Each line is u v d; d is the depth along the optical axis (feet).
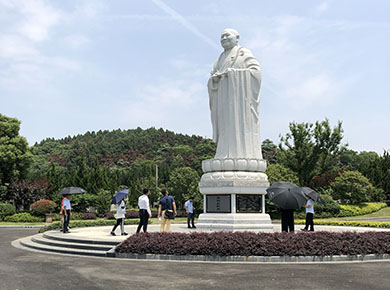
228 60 71.61
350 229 72.38
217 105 71.20
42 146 494.18
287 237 44.55
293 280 32.14
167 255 43.91
